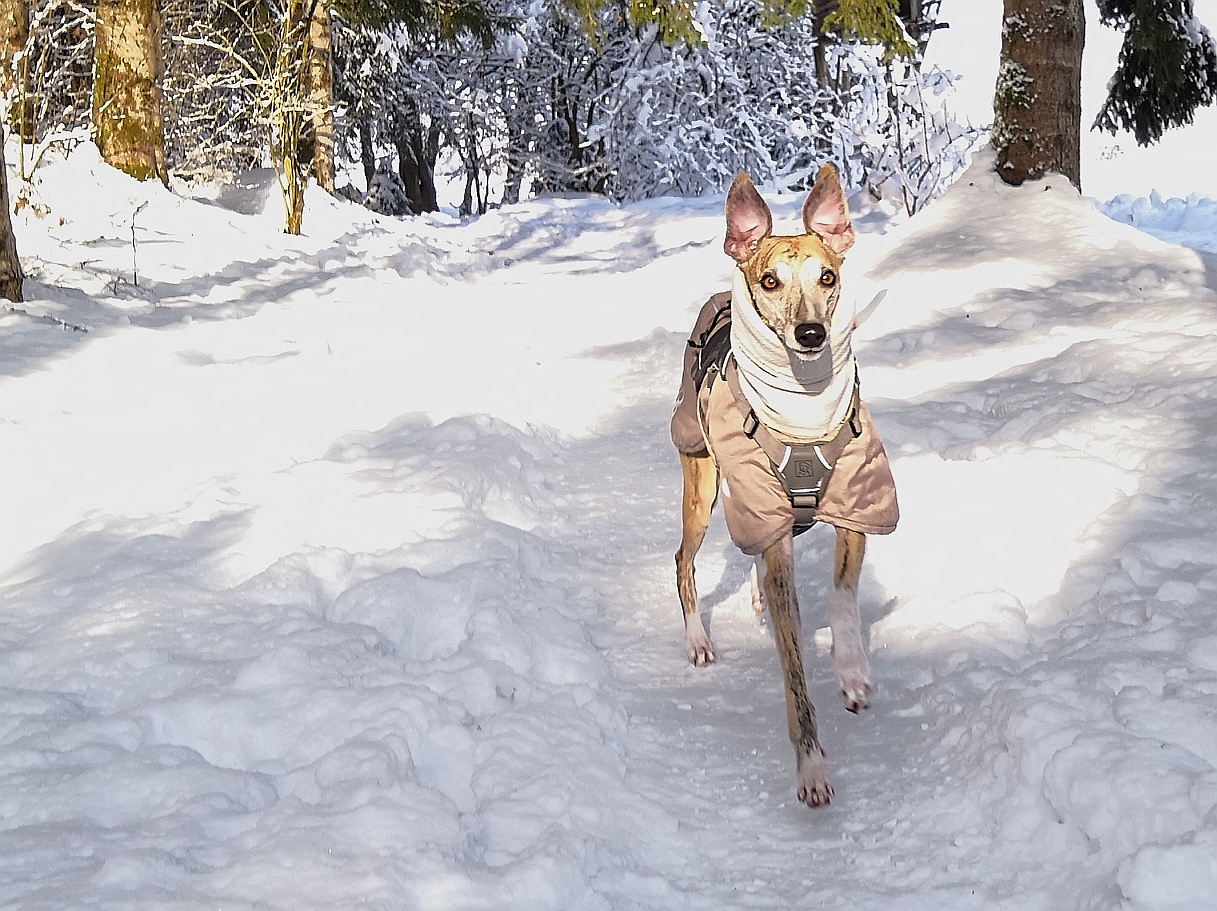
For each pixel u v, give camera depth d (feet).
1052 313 10.48
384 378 9.71
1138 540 5.51
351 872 3.45
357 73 34.01
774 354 4.57
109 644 5.02
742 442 4.72
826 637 5.53
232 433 8.20
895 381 9.18
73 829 3.70
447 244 23.66
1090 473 6.32
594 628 5.78
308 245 19.22
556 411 9.61
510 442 8.11
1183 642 4.52
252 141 23.85
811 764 4.17
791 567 4.65
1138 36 22.29
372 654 5.02
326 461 7.42
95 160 18.39
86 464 7.48
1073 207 13.62
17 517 6.82
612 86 34.24
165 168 19.90
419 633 5.40
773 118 32.12
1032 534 5.88
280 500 6.86
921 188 19.90
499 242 24.68
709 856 3.96
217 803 3.88
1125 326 9.64
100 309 11.62
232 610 5.39
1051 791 3.76
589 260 21.34
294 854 3.54
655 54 32.73
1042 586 5.54
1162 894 3.20
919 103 20.06
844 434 4.68
